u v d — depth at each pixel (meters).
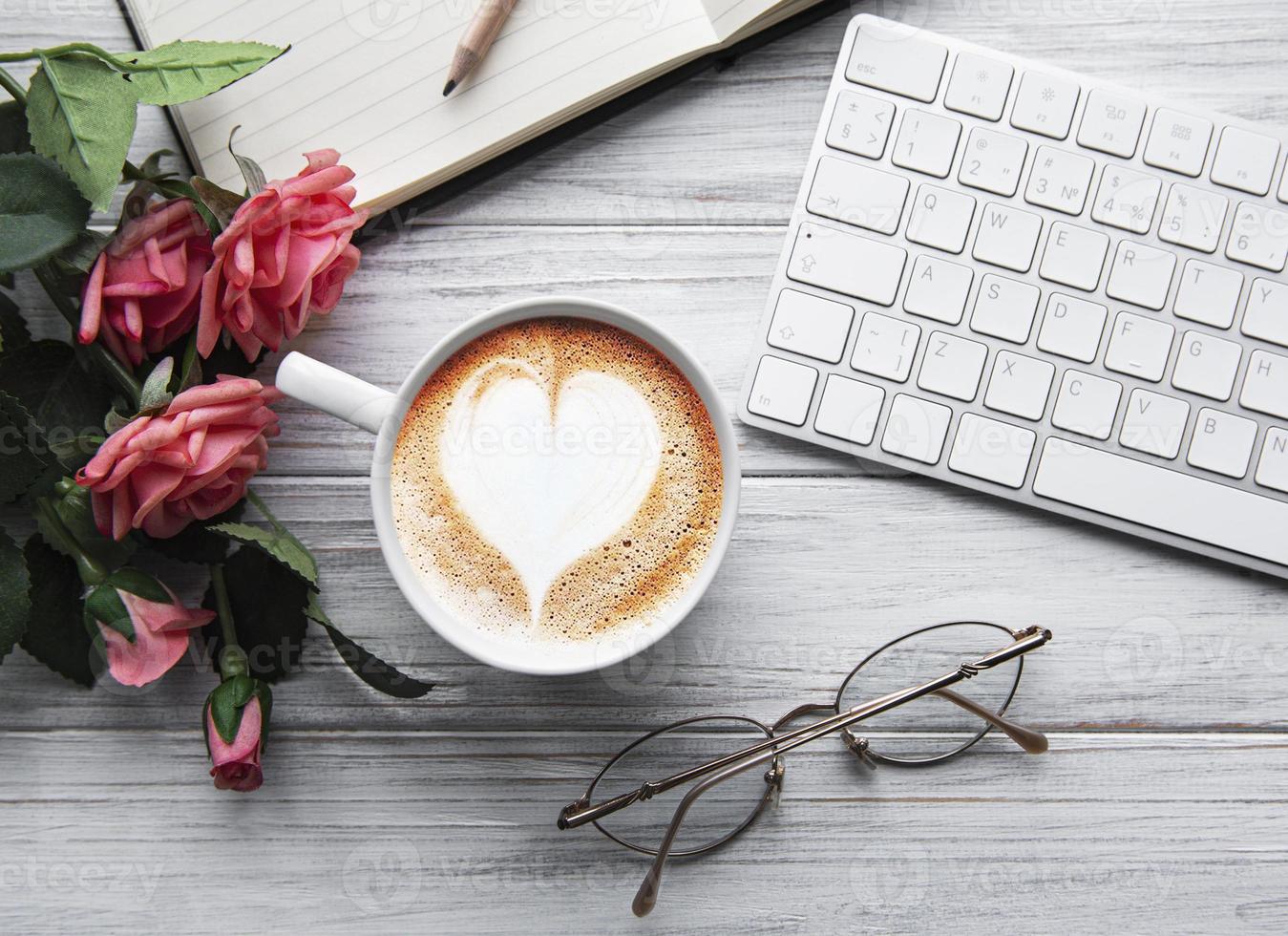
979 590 0.53
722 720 0.53
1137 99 0.52
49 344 0.50
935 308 0.52
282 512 0.53
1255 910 0.53
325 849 0.53
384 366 0.54
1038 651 0.53
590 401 0.50
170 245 0.48
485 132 0.52
